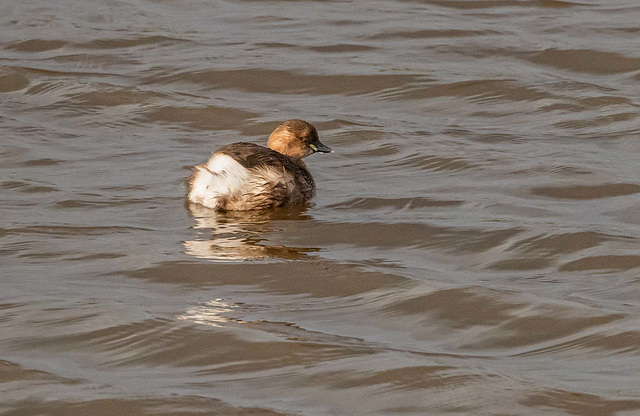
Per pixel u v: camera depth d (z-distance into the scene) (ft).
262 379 33.53
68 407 31.76
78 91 68.54
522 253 44.37
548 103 67.46
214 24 84.28
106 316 37.50
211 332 36.52
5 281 40.78
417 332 37.24
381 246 45.32
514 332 37.19
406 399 32.32
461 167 56.18
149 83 71.05
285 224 47.80
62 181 53.06
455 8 87.92
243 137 62.49
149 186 52.75
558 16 85.35
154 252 43.78
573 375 33.91
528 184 53.26
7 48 78.02
